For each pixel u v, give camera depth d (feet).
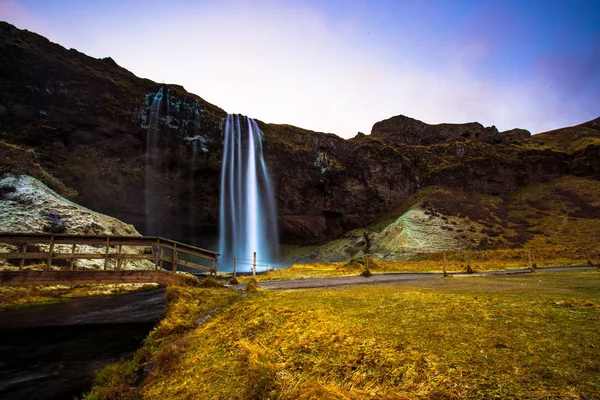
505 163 257.75
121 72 179.63
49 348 26.91
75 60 165.17
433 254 143.74
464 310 19.12
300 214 231.91
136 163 167.22
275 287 42.32
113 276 44.47
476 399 8.88
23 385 19.94
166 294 38.81
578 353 11.08
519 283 37.27
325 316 19.30
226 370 16.28
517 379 9.52
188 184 188.14
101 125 155.33
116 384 18.47
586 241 157.07
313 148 247.29
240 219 206.90
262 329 20.17
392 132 356.18
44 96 144.25
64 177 139.44
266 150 216.95
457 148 285.02
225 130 199.00
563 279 42.65
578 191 222.69
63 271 42.57
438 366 11.07
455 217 197.47
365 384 11.34
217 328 24.06
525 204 221.87
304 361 14.40
